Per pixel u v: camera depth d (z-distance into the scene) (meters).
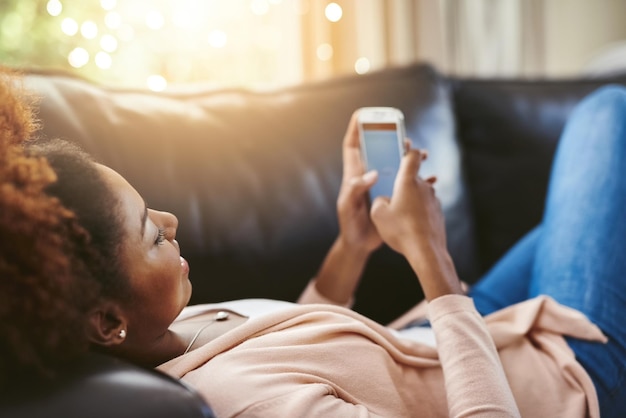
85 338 0.59
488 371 0.73
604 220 0.99
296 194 1.23
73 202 0.61
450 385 0.73
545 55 2.81
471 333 0.77
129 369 0.56
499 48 2.63
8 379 0.52
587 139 1.10
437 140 1.39
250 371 0.67
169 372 0.69
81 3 1.85
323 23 2.27
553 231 1.06
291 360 0.71
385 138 1.04
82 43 1.86
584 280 0.96
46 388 0.51
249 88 1.34
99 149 1.08
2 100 0.69
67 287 0.57
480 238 1.47
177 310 0.72
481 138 1.50
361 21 2.31
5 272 0.54
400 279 1.27
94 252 0.61
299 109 1.32
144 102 1.20
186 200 1.13
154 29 2.03
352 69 2.33
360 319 0.83
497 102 1.51
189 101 1.27
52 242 0.56
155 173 1.12
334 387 0.70
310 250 1.22
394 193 0.92
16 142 0.70
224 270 1.14
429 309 0.82
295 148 1.27
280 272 1.19
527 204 1.48
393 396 0.75
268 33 2.24
